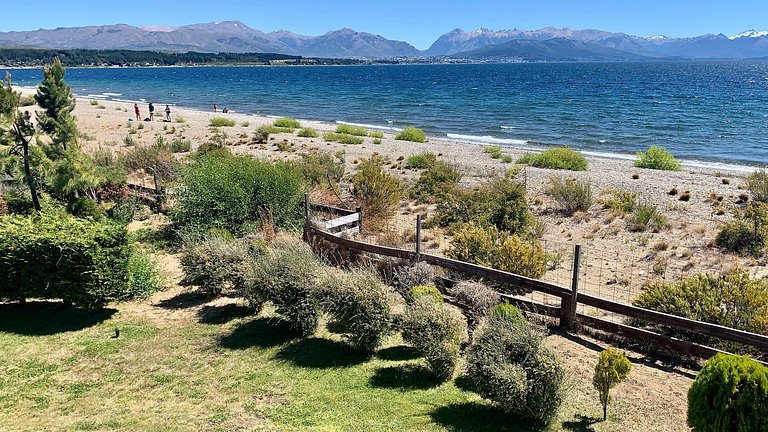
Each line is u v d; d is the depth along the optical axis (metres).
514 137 41.06
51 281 9.12
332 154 28.91
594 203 18.44
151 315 9.60
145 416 6.41
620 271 12.26
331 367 7.64
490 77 158.62
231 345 8.38
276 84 122.12
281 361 7.84
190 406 6.64
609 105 65.12
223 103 73.50
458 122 50.81
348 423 6.19
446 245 14.08
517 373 6.02
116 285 9.38
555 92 89.75
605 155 32.94
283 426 6.14
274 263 8.87
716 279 8.88
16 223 9.67
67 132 15.18
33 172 15.10
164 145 27.80
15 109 14.66
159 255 13.02
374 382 7.20
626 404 6.55
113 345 8.38
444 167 22.53
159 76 176.88
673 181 22.12
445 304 9.42
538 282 8.80
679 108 60.78
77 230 9.41
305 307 8.37
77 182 15.20
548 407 6.04
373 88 105.56
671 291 8.80
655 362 7.66
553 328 8.73
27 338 8.62
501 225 15.18
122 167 21.19
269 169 14.80
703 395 5.19
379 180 16.92
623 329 8.06
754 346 6.79
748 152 33.28
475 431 6.00
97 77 169.88
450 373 7.29
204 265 10.14
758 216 13.96
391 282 10.24
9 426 6.21
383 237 13.67
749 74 170.12
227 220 13.87
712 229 15.28
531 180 22.61
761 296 8.20
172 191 15.97
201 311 9.78
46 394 6.97
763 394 4.88
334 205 15.91
